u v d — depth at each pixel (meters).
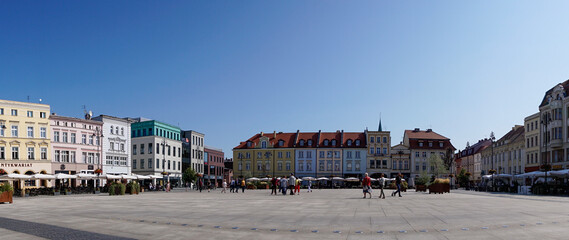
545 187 46.62
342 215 18.05
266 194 48.22
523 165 80.44
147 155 91.25
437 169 100.12
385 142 110.25
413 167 109.62
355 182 95.94
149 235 12.33
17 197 45.38
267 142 112.94
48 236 12.27
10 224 15.37
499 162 95.00
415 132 115.00
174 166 99.06
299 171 110.38
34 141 65.81
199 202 29.41
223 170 128.38
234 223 15.09
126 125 84.75
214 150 122.12
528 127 77.19
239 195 45.03
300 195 43.72
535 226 13.67
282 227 13.93
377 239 11.41
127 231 13.18
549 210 20.23
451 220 15.66
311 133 115.31
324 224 14.68
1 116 62.56
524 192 52.31
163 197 40.09
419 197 36.84
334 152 110.00
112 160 80.38
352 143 110.38
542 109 70.38
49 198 39.59
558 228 13.19
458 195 42.44
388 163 109.50
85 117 79.56
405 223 14.82
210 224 14.82
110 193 48.00
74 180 70.81
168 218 17.00
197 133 111.38
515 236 11.62
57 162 68.94
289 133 116.19
